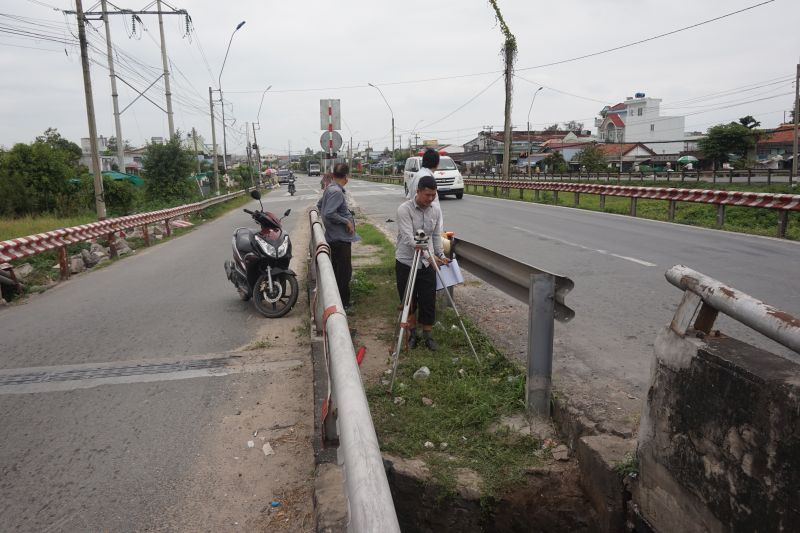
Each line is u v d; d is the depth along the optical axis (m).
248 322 6.94
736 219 20.16
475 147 96.50
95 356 5.80
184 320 7.11
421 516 3.62
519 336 5.80
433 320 5.48
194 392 4.76
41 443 3.94
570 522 3.64
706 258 9.77
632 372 4.82
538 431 4.01
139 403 4.57
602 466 3.41
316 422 3.84
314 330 5.80
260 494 3.29
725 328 5.82
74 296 9.07
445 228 15.07
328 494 3.00
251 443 3.87
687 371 2.88
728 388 2.59
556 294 4.02
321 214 6.71
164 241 17.47
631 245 11.42
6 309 8.44
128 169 61.44
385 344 5.70
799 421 2.22
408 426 4.06
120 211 26.69
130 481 3.45
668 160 66.44
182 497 3.28
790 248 10.80
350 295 7.15
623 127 80.00
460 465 3.70
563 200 27.94
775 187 29.27
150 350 5.94
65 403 4.61
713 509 2.69
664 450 3.05
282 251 6.99
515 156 80.94
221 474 3.51
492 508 3.56
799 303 6.71
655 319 6.35
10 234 16.64
